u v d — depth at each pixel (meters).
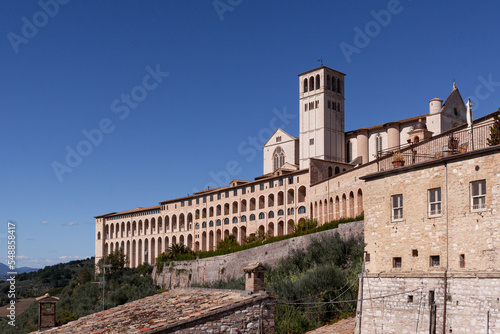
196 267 127.19
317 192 117.44
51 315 48.34
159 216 182.00
